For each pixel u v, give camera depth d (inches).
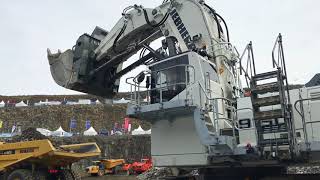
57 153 421.7
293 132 277.3
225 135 320.2
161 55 403.5
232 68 389.1
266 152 288.4
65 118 2053.4
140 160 1459.2
